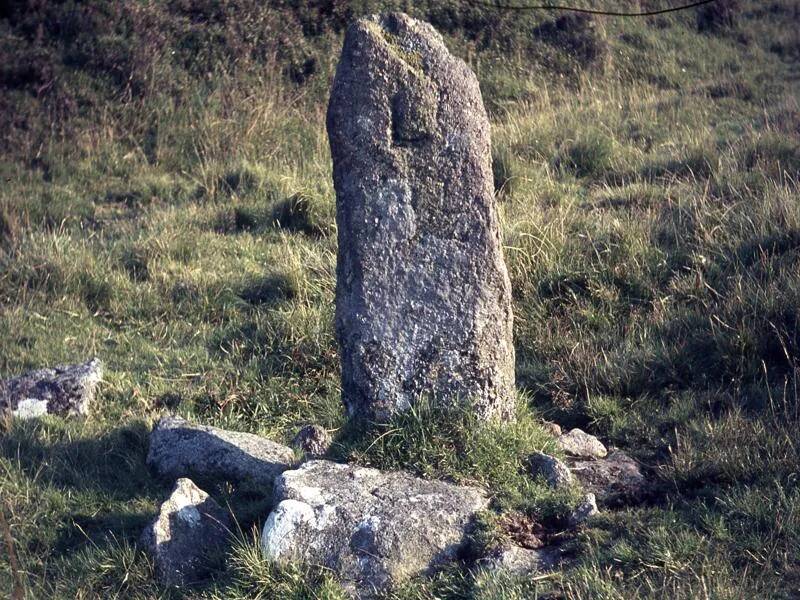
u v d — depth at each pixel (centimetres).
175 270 804
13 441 555
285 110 1317
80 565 433
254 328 689
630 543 391
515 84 1524
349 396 479
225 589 394
